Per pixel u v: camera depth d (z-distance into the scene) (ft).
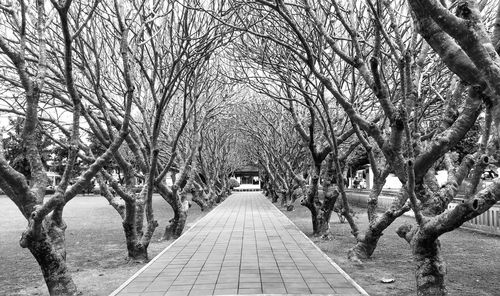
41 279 25.14
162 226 52.19
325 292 20.25
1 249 36.55
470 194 18.01
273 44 33.96
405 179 18.54
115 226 53.88
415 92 19.04
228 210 74.49
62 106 31.81
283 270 25.34
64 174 19.42
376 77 17.93
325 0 26.91
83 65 28.53
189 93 35.88
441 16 9.61
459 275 24.41
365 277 24.27
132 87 21.70
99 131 29.84
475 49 9.52
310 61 21.07
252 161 134.92
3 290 22.57
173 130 44.96
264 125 74.49
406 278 23.90
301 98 48.85
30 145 20.40
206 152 81.05
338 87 24.79
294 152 71.31
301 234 42.06
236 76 43.01
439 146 17.66
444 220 16.71
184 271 25.23
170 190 39.91
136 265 28.73
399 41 18.54
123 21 23.84
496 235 40.83
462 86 19.98
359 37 27.53
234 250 32.65
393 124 18.08
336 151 31.19
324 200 40.50
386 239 38.65
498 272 25.16
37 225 18.67
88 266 28.43
